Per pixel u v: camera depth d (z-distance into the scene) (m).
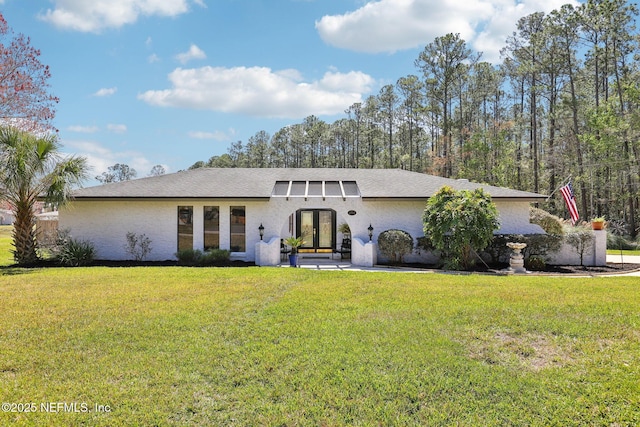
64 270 14.50
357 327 7.09
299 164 73.06
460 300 9.21
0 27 20.61
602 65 37.06
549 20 35.72
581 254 16.89
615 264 17.52
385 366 5.45
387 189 18.94
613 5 32.78
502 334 6.79
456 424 4.10
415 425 4.09
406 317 7.76
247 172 22.03
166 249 18.16
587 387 4.86
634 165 32.28
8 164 14.56
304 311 8.24
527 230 18.23
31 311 8.20
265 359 5.66
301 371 5.30
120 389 4.80
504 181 39.81
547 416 4.26
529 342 6.42
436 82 43.47
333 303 8.95
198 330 6.96
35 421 4.11
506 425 4.11
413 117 52.00
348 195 19.05
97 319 7.61
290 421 4.16
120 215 18.17
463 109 48.62
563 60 36.47
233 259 18.05
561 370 5.34
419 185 19.73
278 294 10.03
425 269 16.31
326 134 67.56
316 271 14.27
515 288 10.81
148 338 6.55
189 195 17.55
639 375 5.14
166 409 4.38
